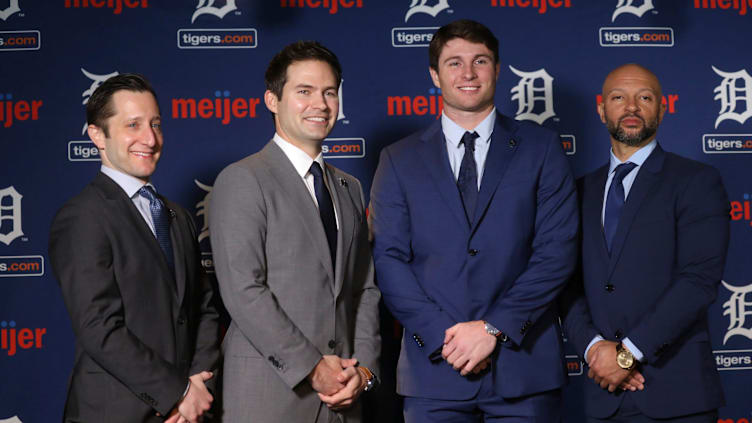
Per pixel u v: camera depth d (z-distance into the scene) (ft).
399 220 7.49
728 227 7.39
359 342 6.97
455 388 7.08
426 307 7.11
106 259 6.31
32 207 9.82
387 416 9.93
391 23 10.25
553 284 7.09
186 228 7.19
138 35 10.02
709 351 7.32
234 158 10.07
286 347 6.23
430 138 7.70
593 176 8.07
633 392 7.18
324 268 6.64
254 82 10.12
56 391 9.71
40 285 9.77
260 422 6.31
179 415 6.31
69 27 9.96
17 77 9.89
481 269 7.15
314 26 10.19
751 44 10.42
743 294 10.25
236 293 6.30
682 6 10.43
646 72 7.86
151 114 6.89
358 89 10.21
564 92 10.32
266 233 6.55
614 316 7.36
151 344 6.42
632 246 7.40
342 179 7.40
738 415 10.17
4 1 9.91
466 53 7.39
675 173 7.54
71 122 9.91
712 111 10.39
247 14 10.14
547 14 10.36
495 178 7.31
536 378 7.08
